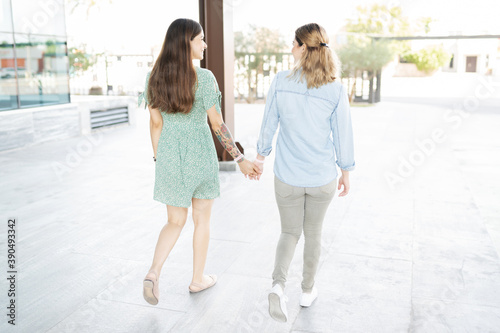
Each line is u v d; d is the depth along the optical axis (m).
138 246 3.46
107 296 2.69
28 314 2.47
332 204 4.47
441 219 4.03
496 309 2.50
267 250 3.36
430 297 2.64
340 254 3.27
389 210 4.29
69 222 4.02
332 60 2.15
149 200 4.69
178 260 3.18
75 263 3.15
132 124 10.60
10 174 5.85
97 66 15.48
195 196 2.58
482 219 4.04
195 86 2.36
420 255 3.25
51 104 8.62
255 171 2.52
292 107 2.17
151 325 2.37
